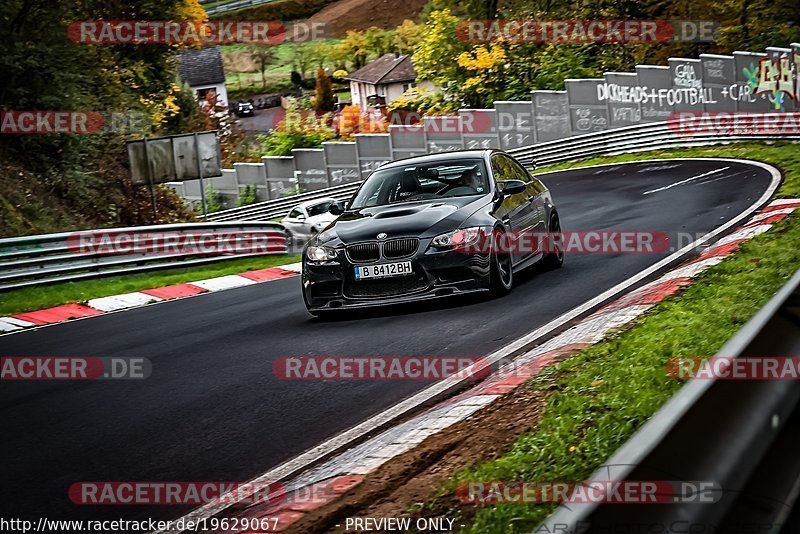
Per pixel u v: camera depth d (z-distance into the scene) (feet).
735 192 51.21
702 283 23.24
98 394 21.07
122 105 95.96
